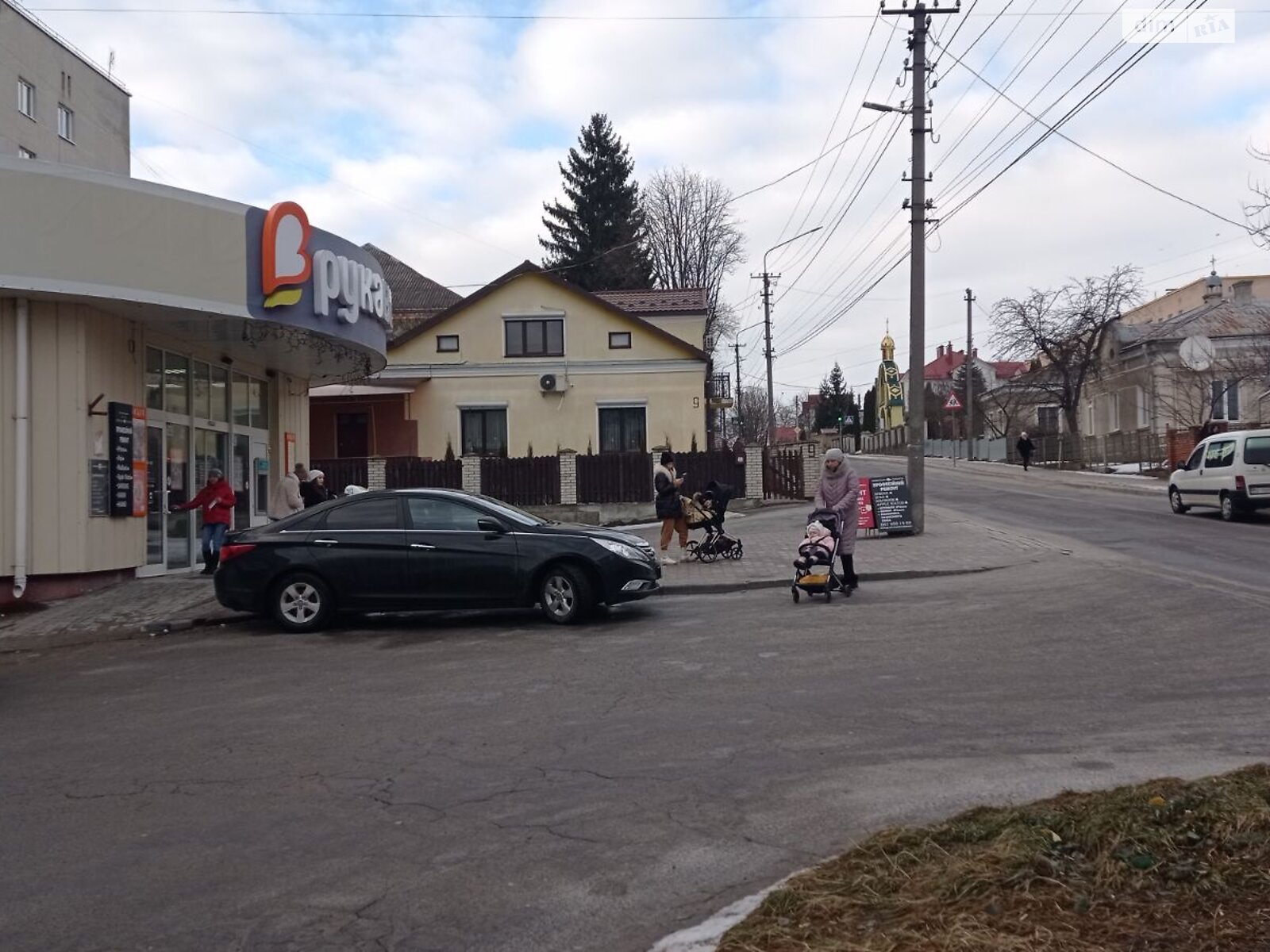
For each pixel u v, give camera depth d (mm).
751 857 5211
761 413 98062
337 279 16734
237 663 10625
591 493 30406
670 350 36500
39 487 14086
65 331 14156
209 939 4465
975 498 32531
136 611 13500
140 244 14133
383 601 12266
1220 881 4176
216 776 6773
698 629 11562
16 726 8312
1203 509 26531
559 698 8578
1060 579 14242
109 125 49906
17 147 42656
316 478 18984
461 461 30297
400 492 12672
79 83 47344
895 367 94312
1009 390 64125
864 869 4617
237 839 5641
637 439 36562
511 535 12227
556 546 12102
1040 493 34156
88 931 4578
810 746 7000
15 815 6137
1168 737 6930
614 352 36531
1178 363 42969
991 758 6598
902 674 8992
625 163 65000
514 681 9242
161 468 16734
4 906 4855
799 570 13320
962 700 8070
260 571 12359
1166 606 11648
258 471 20516
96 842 5668
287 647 11406
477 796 6230
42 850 5555
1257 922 3885
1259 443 23125
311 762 7020
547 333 36625
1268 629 10242
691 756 6867
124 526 15344
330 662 10461
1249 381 39438
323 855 5379
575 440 36438
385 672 9891
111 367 14930
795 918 4219
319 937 4465
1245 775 5262
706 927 4410
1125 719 7402
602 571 12008
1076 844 4598
